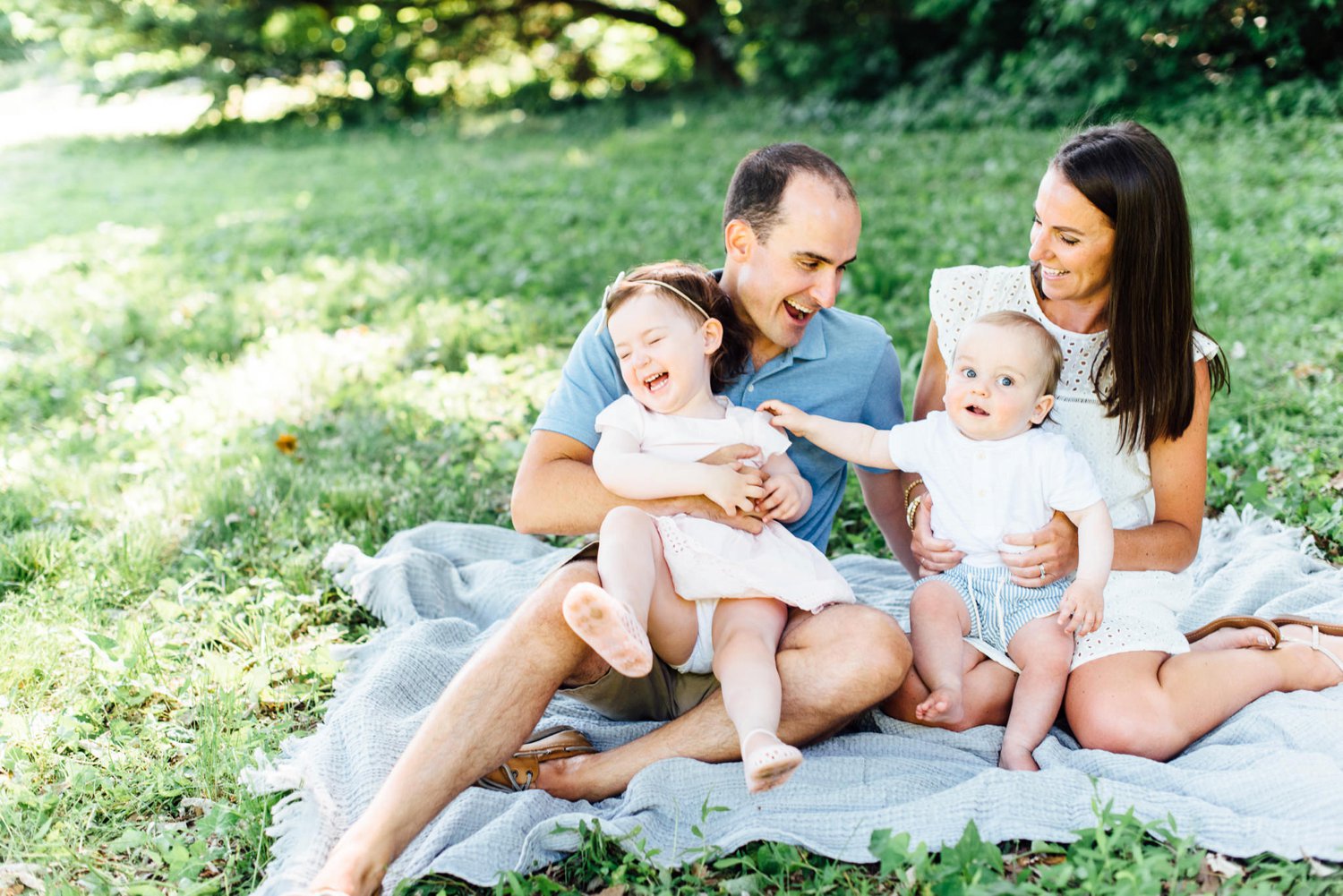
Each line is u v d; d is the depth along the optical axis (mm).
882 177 10320
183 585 3758
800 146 2816
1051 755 2633
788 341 2945
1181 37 11219
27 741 2820
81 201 12906
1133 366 2771
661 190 10828
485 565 3803
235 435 5078
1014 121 12195
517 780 2652
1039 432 2842
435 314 6895
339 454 4816
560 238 8945
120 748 2850
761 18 15305
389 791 2262
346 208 11188
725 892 2295
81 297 7766
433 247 9055
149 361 6410
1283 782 2418
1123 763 2586
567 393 2963
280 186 13273
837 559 3865
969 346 2824
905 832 2340
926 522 2938
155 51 20750
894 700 2857
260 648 3299
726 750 2621
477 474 4617
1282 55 10828
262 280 8312
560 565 2520
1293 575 3400
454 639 3283
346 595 3711
